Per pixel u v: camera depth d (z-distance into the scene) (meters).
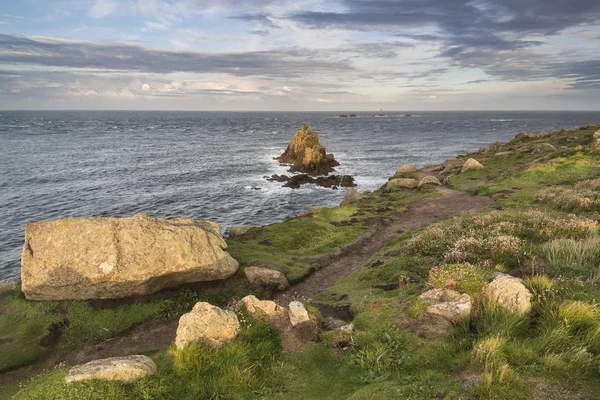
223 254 18.36
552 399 7.16
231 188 56.88
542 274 12.69
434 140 126.56
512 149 58.41
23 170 66.19
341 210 32.56
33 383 9.88
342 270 20.92
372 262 19.77
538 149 51.19
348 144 112.38
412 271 16.16
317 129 177.62
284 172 68.81
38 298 16.28
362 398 7.97
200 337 10.72
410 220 29.27
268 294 17.98
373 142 118.75
